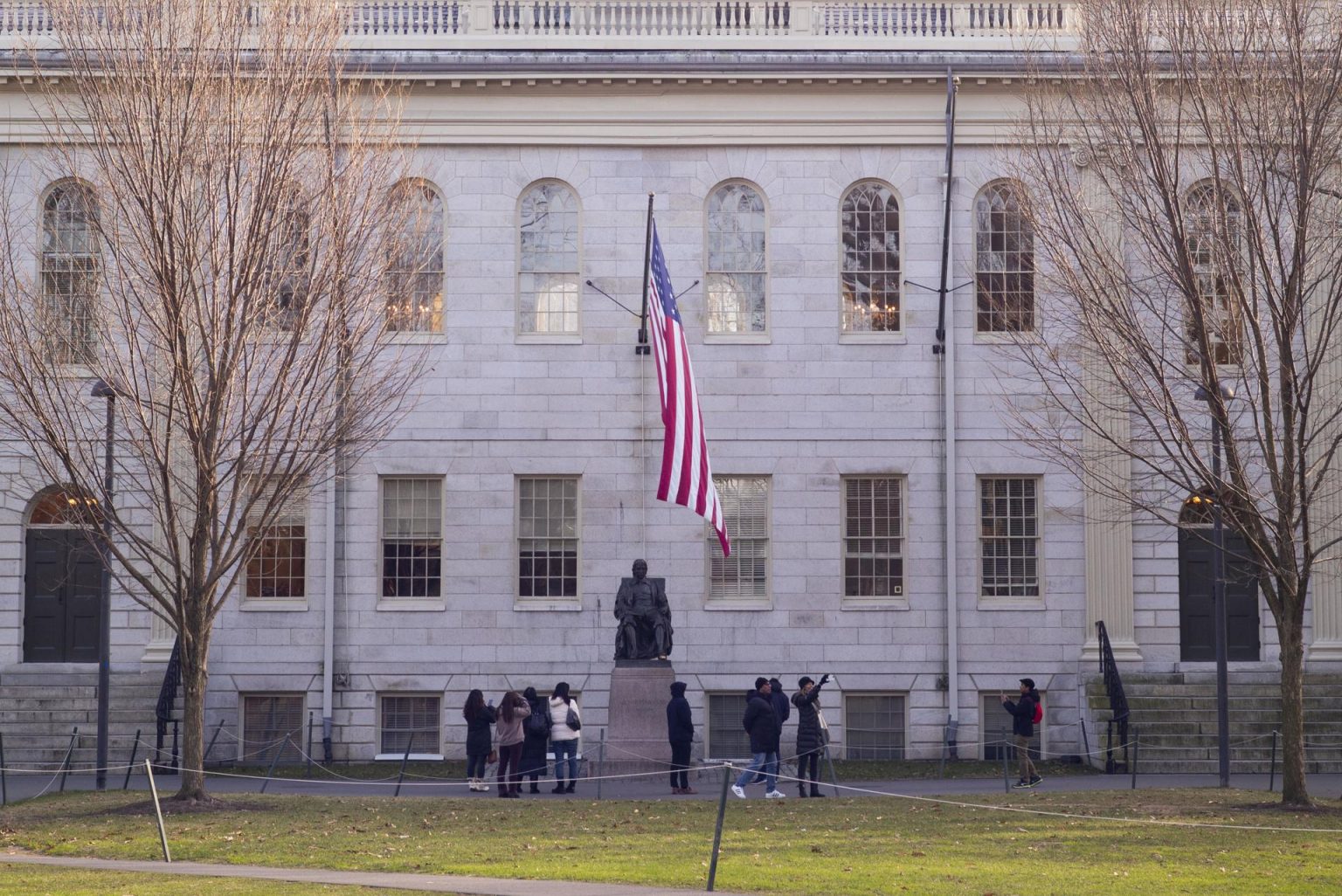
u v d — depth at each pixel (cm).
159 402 2498
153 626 3425
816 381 3494
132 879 1734
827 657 3444
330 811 2386
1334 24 2491
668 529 3466
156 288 2423
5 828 2214
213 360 2389
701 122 3528
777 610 3453
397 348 3434
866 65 3472
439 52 3494
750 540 3481
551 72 3481
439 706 3450
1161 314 2650
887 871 1786
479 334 3497
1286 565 2394
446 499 3472
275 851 1966
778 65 3481
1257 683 3369
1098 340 2497
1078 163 2698
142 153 2383
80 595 3497
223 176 2462
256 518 3300
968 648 3438
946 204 3394
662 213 3522
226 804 2430
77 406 2583
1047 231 2658
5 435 3391
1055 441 3141
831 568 3459
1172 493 2817
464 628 3447
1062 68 3161
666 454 2908
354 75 3011
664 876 1744
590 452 3481
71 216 2702
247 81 2497
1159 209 2522
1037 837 2069
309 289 2458
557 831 2161
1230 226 2459
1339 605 3412
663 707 3006
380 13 3572
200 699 2458
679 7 3578
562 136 3522
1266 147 2442
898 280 3525
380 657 3438
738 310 3528
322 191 2495
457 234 3512
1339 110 2448
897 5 3581
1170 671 3419
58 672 3438
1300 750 2377
